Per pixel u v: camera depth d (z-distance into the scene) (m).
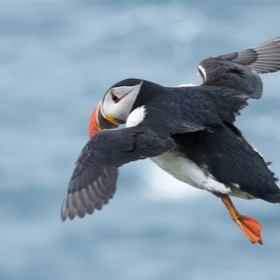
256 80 9.94
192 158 8.88
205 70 10.09
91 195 8.29
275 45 10.67
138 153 8.42
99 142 8.55
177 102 9.03
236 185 8.77
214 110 9.07
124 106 9.30
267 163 9.12
